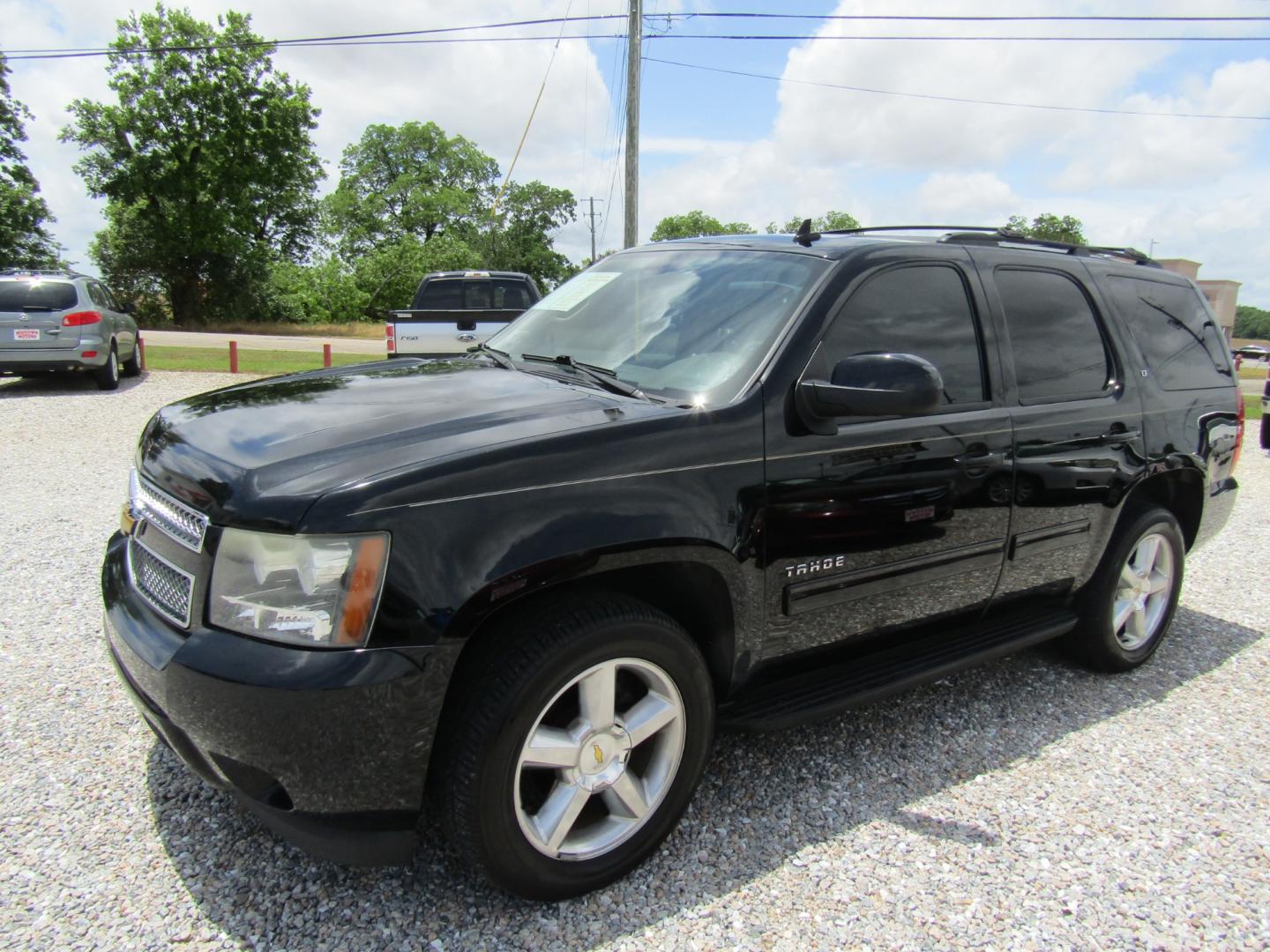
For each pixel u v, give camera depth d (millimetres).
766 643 2678
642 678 2430
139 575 2473
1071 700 3691
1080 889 2461
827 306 2787
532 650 2123
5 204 35594
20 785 2730
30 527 5566
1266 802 2945
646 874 2457
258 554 2012
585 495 2217
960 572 3100
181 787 2754
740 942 2203
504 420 2389
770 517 2549
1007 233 3662
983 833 2713
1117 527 3729
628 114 17703
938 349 3033
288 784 1976
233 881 2340
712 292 3059
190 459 2324
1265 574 5625
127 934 2133
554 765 2236
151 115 39812
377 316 53031
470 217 69750
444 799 2129
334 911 2248
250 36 40656
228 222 41875
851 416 2652
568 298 3613
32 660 3602
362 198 69688
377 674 1945
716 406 2527
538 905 2309
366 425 2385
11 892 2260
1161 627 4062
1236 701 3734
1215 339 4328
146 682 2162
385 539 1981
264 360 20031
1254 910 2402
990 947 2219
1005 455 3121
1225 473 4258
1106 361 3641
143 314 42312
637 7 17219
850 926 2273
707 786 2914
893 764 3105
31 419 9961
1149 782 3051
